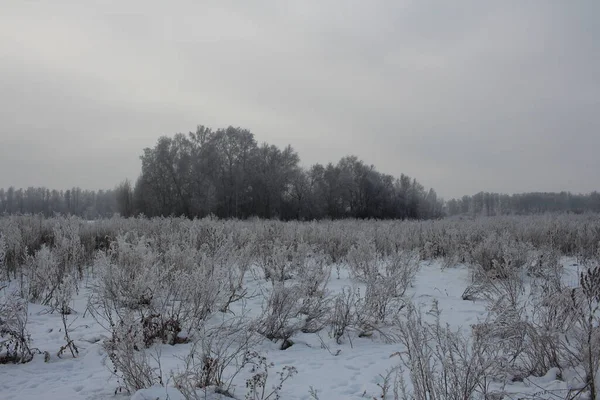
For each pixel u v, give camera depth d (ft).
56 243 35.83
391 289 24.18
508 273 25.21
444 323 21.88
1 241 29.89
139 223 58.39
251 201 170.60
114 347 15.78
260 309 25.34
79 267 33.19
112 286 22.63
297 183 185.78
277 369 16.49
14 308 19.19
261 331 20.71
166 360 17.31
